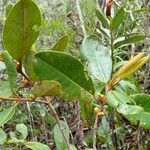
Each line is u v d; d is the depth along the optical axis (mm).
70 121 711
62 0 972
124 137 618
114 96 245
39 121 830
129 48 832
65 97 241
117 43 414
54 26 841
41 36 877
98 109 247
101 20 388
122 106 240
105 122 510
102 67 263
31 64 231
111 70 262
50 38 877
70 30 831
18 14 212
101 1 713
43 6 1025
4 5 965
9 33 218
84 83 241
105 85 256
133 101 253
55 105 750
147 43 791
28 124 870
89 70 262
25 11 212
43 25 834
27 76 236
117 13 361
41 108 771
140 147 566
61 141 297
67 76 238
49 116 800
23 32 219
